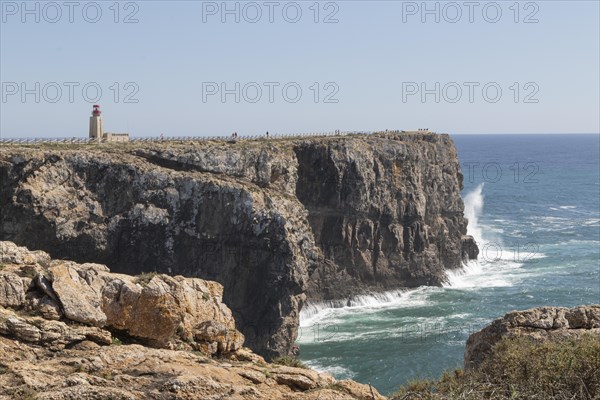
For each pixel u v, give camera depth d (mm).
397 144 116000
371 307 103875
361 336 88062
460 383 29875
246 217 86500
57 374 25875
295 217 91750
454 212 131125
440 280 116375
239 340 33719
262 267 87062
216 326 32938
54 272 30266
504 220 186000
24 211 79875
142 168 85688
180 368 27047
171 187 86062
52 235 81250
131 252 84812
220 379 27016
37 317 28766
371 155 110500
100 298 30531
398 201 114562
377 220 110438
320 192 103688
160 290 31516
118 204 84875
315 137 115562
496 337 34719
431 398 28562
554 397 26906
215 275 86500
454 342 83500
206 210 86250
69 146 90500
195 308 33344
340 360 79562
